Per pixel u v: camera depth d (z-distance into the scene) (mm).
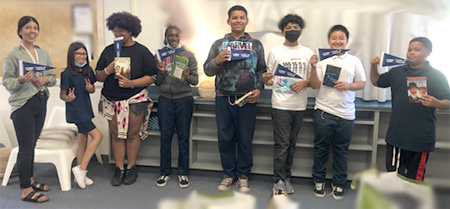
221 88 2275
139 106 2441
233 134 2396
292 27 2221
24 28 2043
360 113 2547
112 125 2471
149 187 2438
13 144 3090
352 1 2559
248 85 2244
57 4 2838
